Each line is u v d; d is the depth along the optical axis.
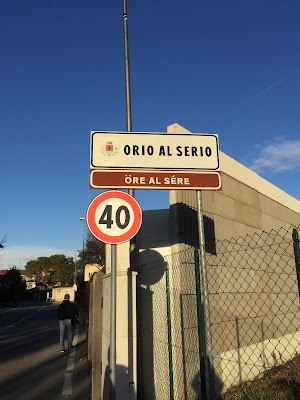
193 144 4.36
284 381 5.12
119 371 4.15
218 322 6.11
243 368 6.51
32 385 6.06
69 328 9.85
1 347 10.25
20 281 59.81
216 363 5.81
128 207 3.86
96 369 5.36
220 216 6.96
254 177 9.05
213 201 6.84
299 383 4.87
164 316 5.04
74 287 34.69
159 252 5.83
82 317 19.36
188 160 4.30
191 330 5.26
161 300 5.10
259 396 4.75
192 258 5.60
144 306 5.53
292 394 4.59
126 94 6.17
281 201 10.52
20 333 13.81
